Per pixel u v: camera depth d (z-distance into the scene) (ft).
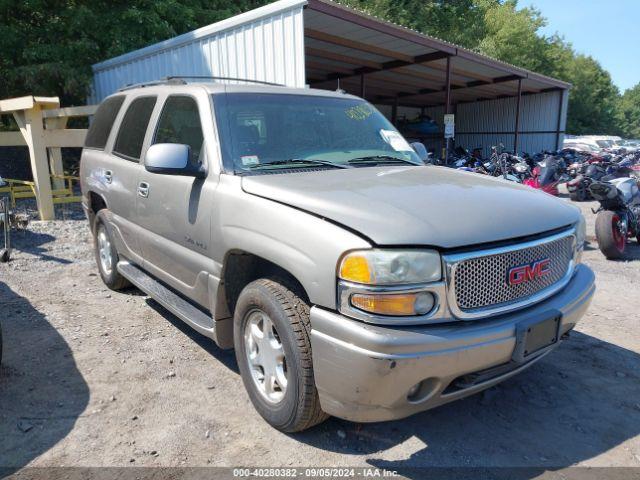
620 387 11.99
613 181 25.54
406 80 64.49
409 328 7.96
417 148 15.28
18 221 24.62
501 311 8.69
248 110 12.14
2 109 28.63
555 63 137.80
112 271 17.02
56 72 40.11
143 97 15.17
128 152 15.20
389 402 8.05
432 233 8.14
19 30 41.83
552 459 9.36
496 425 10.40
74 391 11.33
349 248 8.02
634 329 15.39
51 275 19.48
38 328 14.61
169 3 44.11
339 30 39.14
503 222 8.93
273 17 28.14
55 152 33.35
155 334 14.35
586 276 10.87
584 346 14.16
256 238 9.60
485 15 116.06
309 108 13.23
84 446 9.46
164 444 9.55
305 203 9.09
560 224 9.82
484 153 86.07
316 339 8.36
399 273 7.86
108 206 16.35
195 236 11.51
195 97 12.42
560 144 73.72
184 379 11.93
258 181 10.26
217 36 32.09
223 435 9.84
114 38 42.16
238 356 10.64
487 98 83.51
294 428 9.45
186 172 11.06
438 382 8.16
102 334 14.29
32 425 10.04
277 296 9.29
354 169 11.62
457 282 8.22
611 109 198.90
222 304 11.04
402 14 85.30
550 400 11.39
